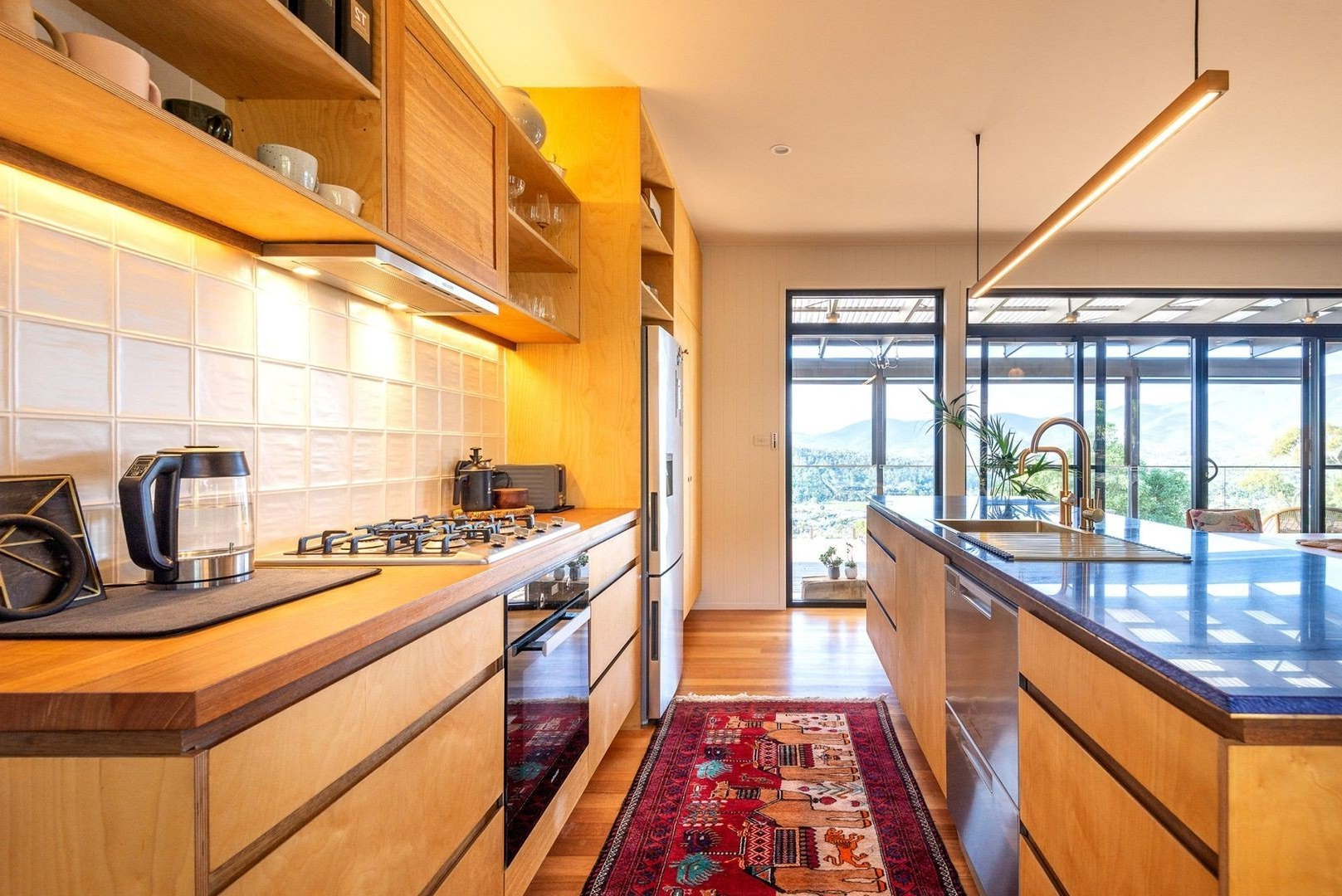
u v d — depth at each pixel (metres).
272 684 0.76
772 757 2.52
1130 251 4.83
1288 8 2.27
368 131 1.43
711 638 4.14
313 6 1.28
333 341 1.77
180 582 1.12
